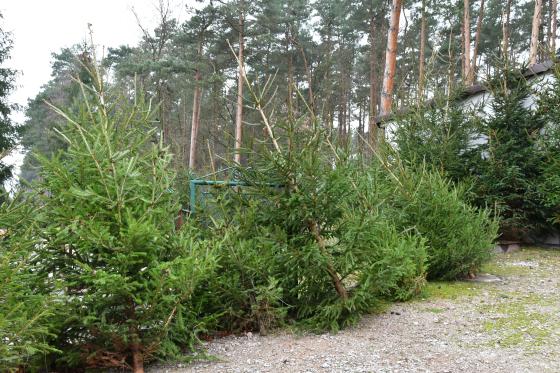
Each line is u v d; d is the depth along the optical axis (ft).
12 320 11.02
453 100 36.29
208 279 16.83
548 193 31.50
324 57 117.60
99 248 13.38
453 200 25.00
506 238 34.99
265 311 17.61
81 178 14.15
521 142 34.09
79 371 14.58
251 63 101.65
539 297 21.20
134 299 13.37
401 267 18.11
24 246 12.18
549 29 93.76
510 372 13.19
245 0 96.07
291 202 17.52
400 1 48.06
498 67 35.60
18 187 13.43
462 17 80.84
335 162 18.44
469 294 22.12
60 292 13.91
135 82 16.57
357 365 14.05
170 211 15.43
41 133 95.30
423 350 15.17
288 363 14.42
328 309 17.44
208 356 14.88
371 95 102.47
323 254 17.40
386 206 23.18
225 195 19.42
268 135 18.28
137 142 15.57
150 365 14.83
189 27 98.63
